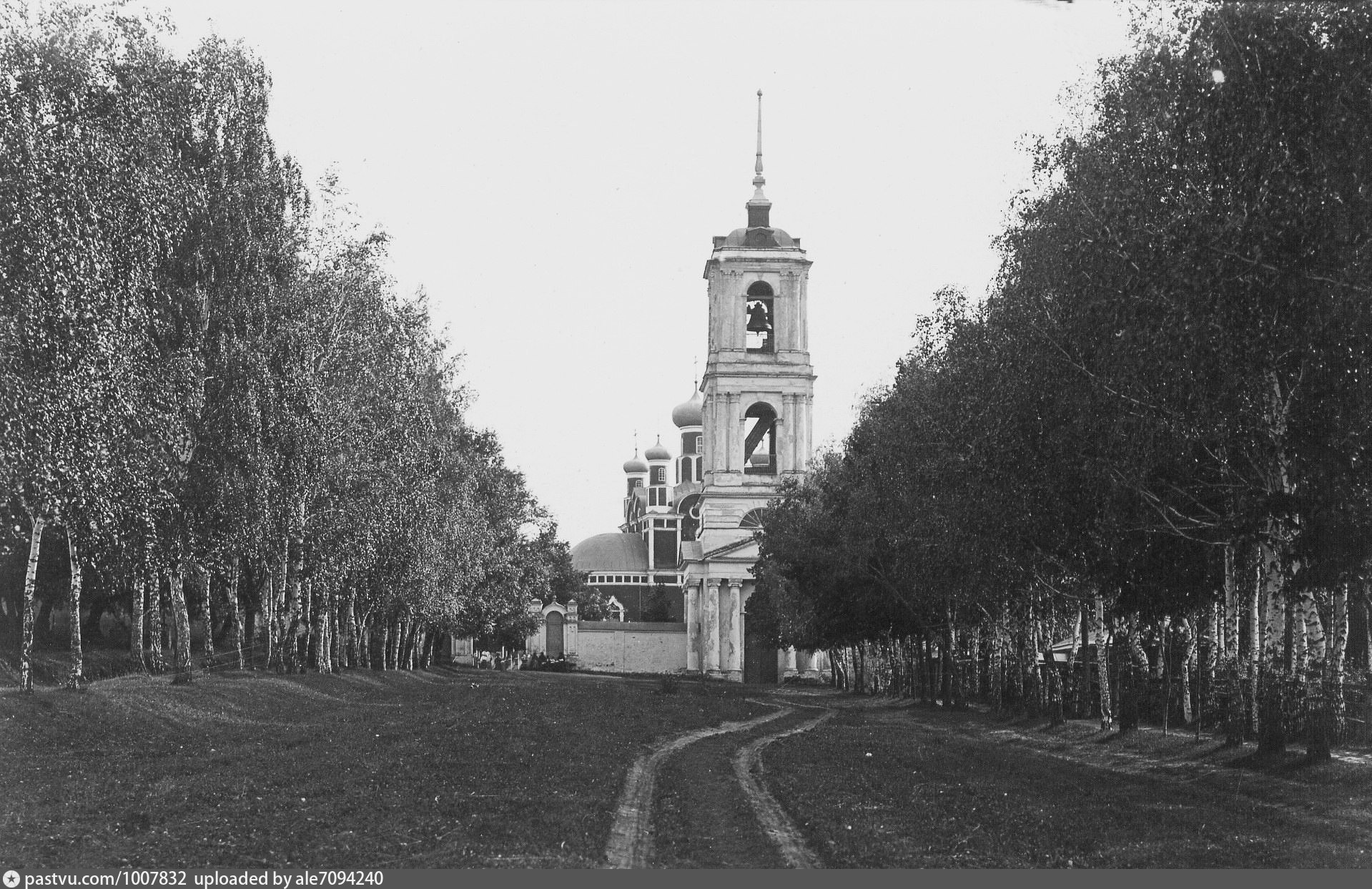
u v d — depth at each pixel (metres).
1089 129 39.59
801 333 162.88
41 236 43.94
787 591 114.31
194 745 39.72
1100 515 41.25
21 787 28.56
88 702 44.19
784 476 113.31
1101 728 52.97
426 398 81.06
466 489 92.56
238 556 64.38
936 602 74.88
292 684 63.84
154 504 51.72
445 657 177.50
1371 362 30.95
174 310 54.31
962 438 49.72
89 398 45.16
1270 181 31.16
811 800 27.34
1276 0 30.77
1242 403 34.34
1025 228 44.19
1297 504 34.38
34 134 45.09
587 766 33.00
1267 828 27.02
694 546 177.75
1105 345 35.78
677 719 55.81
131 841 21.47
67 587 85.56
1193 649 58.12
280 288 59.59
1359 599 46.19
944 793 29.97
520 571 129.25
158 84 52.06
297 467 61.66
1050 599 59.06
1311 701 36.50
